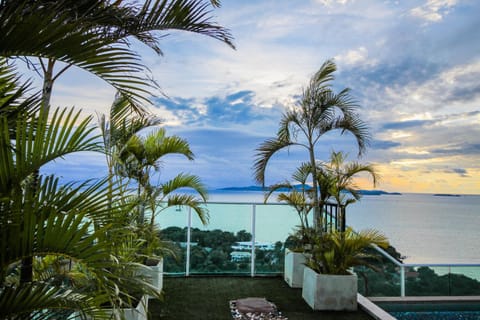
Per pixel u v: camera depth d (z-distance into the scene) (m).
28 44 1.23
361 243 3.93
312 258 4.35
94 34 1.33
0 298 1.28
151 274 3.96
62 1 1.39
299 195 4.94
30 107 1.53
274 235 5.48
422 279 4.59
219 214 5.39
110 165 2.66
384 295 4.53
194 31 1.96
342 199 4.44
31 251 1.24
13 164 1.31
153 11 1.83
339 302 3.90
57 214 1.27
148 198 4.26
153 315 3.70
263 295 4.46
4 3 1.28
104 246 1.31
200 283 4.95
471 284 4.59
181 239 5.30
